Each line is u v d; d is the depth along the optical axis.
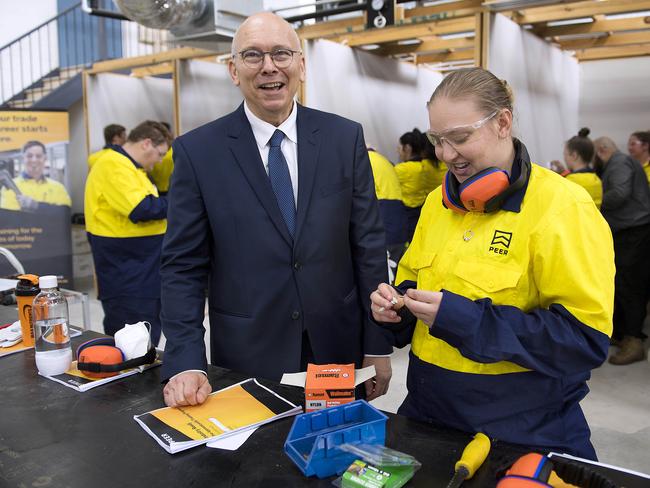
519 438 1.02
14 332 1.61
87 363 1.28
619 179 3.45
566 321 0.93
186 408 1.11
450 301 0.93
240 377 1.28
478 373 1.03
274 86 1.28
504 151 1.00
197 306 1.33
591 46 4.47
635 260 3.42
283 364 1.38
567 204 0.96
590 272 0.93
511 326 0.93
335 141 1.40
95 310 4.66
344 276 1.44
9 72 6.89
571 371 0.94
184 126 4.53
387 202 3.53
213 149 1.36
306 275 1.37
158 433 1.00
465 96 0.94
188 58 4.48
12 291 2.04
